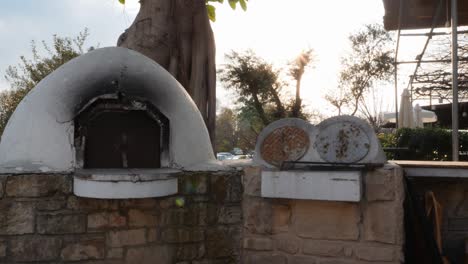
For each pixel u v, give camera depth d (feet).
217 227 10.89
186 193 10.69
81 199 9.86
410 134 28.86
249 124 54.08
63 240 9.75
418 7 29.43
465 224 11.13
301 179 9.77
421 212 10.02
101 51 11.06
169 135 10.67
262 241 10.66
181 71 15.92
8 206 9.46
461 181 11.22
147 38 15.76
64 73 10.59
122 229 10.12
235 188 10.98
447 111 38.78
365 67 54.85
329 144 9.93
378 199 9.55
